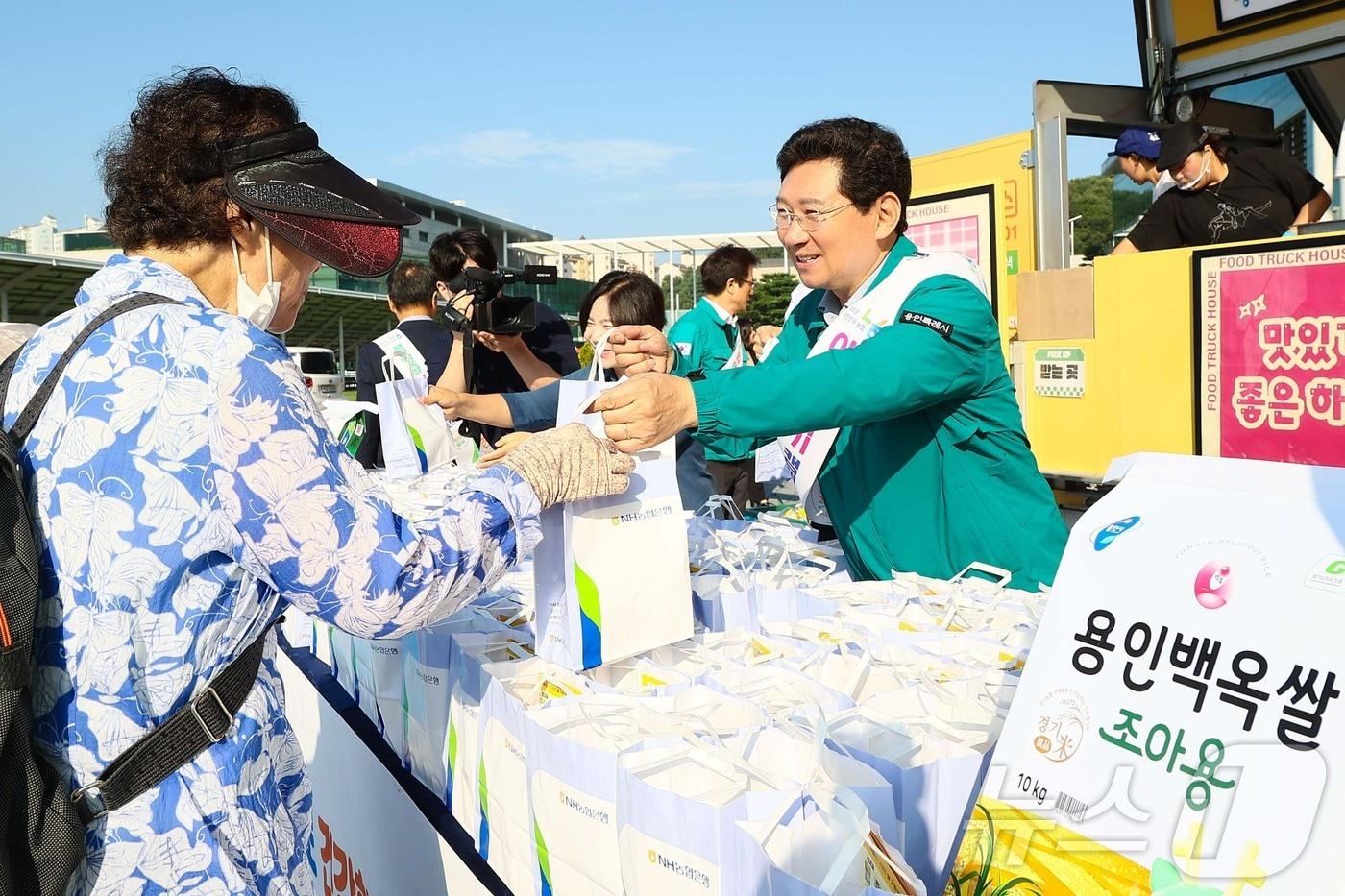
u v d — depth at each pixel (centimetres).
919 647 141
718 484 625
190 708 104
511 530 117
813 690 126
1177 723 76
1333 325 306
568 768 113
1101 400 383
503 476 120
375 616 103
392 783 171
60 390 103
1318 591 71
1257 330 328
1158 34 436
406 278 448
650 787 97
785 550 187
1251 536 77
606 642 139
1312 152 428
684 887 95
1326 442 313
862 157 179
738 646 150
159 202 110
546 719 122
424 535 109
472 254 389
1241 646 74
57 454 102
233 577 105
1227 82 413
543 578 143
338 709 202
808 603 166
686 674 141
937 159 538
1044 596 159
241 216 114
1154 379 363
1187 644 77
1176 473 86
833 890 81
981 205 512
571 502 134
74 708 101
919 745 107
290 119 118
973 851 88
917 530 192
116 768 101
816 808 94
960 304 170
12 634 92
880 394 158
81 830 98
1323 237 307
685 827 94
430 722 159
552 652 144
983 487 184
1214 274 340
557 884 119
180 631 102
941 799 100
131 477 100
